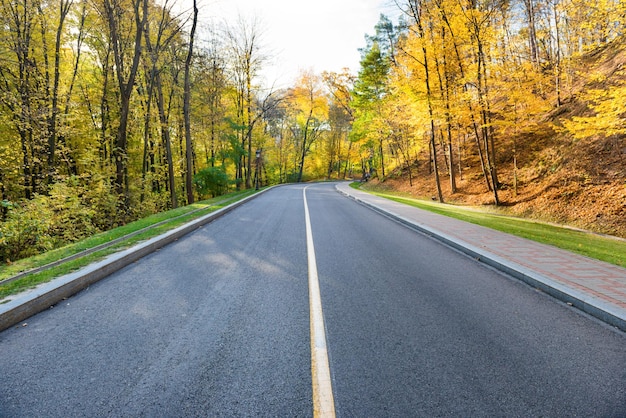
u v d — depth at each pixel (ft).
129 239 23.67
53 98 52.65
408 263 19.67
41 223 34.42
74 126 64.18
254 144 117.29
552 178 57.72
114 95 70.33
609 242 32.73
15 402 7.36
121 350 9.61
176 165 89.04
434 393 7.70
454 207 64.90
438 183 73.72
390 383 8.06
